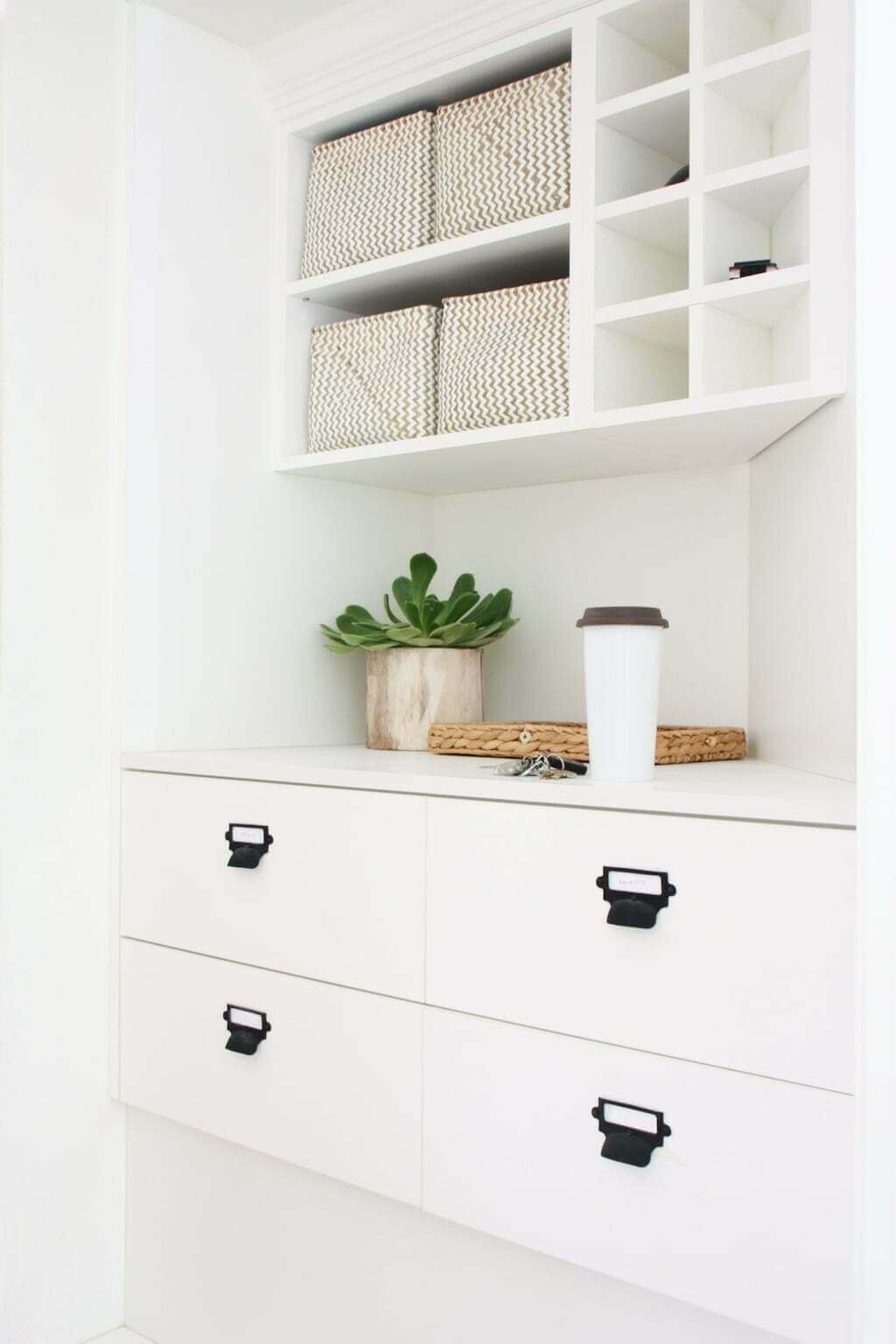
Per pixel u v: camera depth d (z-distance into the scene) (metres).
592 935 1.20
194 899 1.61
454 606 1.78
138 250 1.70
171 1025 1.65
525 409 1.59
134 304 1.69
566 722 1.88
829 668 1.29
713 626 1.75
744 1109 1.08
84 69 1.66
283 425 1.88
